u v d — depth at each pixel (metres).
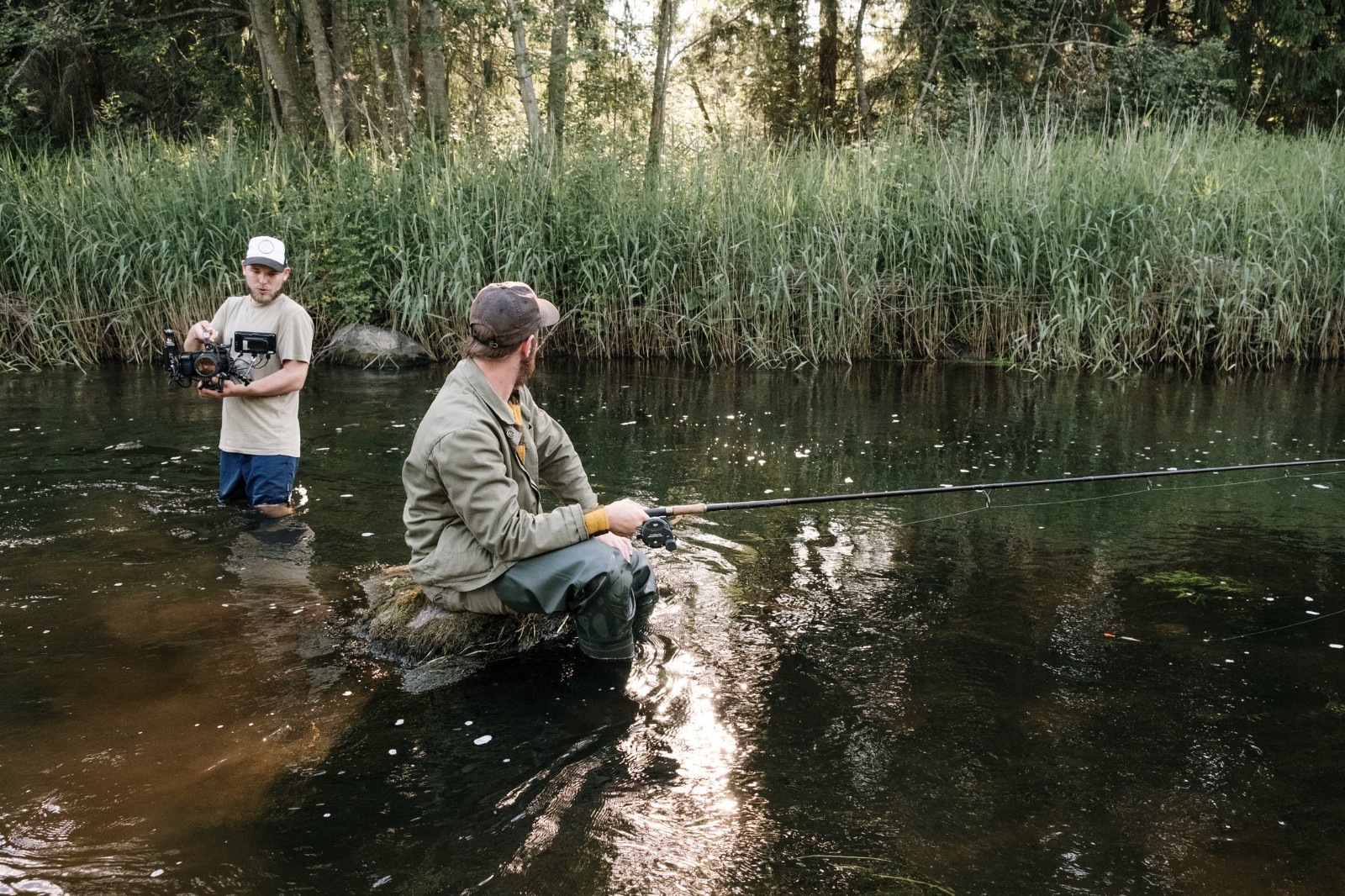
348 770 2.64
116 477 5.45
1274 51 20.22
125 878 2.20
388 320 10.98
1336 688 3.10
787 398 8.33
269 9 14.05
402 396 8.32
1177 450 6.32
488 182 10.94
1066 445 6.48
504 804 2.48
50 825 2.39
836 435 6.83
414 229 10.60
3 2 15.38
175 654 3.32
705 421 7.32
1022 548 4.44
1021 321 10.27
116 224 10.37
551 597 3.19
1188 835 2.36
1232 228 10.09
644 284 10.81
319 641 3.43
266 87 14.87
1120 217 10.25
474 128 12.23
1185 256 9.91
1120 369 9.85
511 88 17.75
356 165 11.09
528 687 3.11
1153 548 4.43
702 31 21.70
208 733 2.82
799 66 20.84
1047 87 18.66
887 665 3.25
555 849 2.31
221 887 2.18
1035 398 8.29
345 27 14.52
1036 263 10.41
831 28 20.42
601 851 2.30
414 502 3.29
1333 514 4.96
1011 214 10.55
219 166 11.22
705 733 2.82
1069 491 5.42
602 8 14.51
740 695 3.04
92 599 3.76
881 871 2.23
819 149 12.15
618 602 3.21
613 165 11.32
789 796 2.52
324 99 13.46
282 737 2.80
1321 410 7.61
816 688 3.09
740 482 5.57
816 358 10.32
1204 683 3.12
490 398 3.17
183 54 17.53
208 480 5.41
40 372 9.30
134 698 3.02
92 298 10.22
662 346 10.77
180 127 17.70
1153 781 2.59
